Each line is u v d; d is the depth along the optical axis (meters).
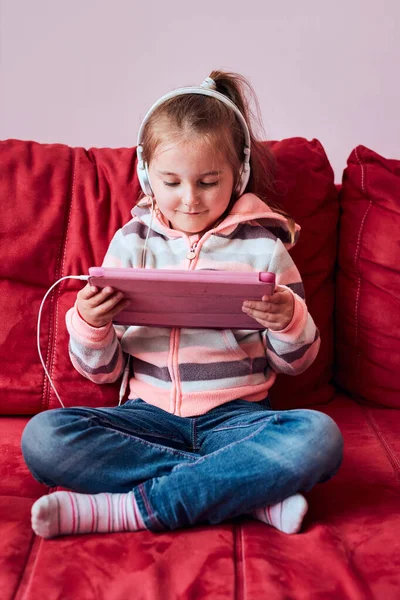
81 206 1.33
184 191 1.17
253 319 1.11
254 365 1.21
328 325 1.41
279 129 1.73
